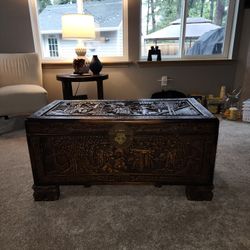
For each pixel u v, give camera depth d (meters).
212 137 1.07
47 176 1.17
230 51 2.78
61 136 1.11
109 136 1.11
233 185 1.30
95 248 0.90
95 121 1.09
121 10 2.71
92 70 2.44
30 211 1.12
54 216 1.08
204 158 1.11
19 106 2.08
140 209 1.12
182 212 1.09
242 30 2.65
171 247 0.90
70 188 1.32
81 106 1.36
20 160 1.66
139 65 2.82
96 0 2.69
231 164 1.54
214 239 0.93
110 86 2.92
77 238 0.95
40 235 0.96
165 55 2.92
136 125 1.08
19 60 2.47
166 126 1.08
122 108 1.30
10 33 2.67
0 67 2.41
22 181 1.39
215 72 2.84
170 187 1.31
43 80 2.88
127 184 1.20
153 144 1.12
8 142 2.00
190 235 0.95
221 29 2.78
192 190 1.16
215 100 2.68
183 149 1.11
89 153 1.14
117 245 0.91
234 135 2.04
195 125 1.06
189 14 2.73
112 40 2.83
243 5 2.55
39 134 1.10
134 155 1.14
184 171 1.15
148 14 2.74
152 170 1.17
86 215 1.08
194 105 1.33
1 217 1.07
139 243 0.92
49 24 2.78
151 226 1.00
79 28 2.30
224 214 1.07
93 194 1.25
